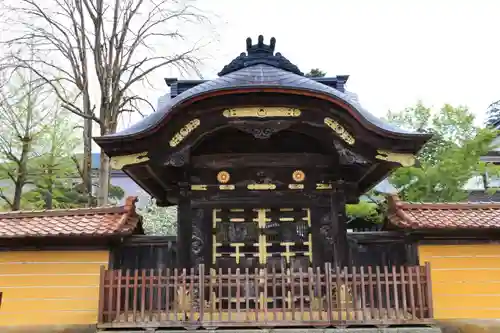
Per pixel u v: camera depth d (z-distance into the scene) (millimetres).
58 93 17641
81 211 9898
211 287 7848
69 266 9531
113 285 7902
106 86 18312
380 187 20484
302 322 7719
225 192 9820
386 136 8328
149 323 7707
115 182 32125
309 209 9828
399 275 7969
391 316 7852
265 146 10086
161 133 8430
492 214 9648
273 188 9844
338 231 9609
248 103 8336
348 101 8312
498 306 9367
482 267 9500
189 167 9812
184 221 9625
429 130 20594
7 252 9531
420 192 17375
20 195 22641
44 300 9406
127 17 18750
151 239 9766
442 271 9469
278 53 10242
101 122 18094
